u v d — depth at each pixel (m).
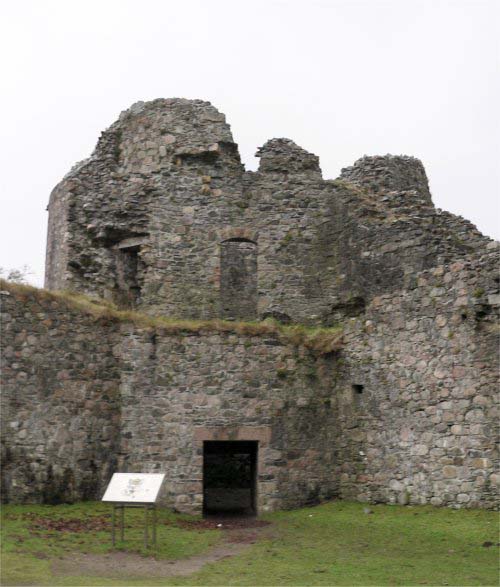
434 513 16.36
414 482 17.36
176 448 18.00
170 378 18.28
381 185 24.66
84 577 11.77
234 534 15.73
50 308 17.06
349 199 23.25
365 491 18.38
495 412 15.95
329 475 18.91
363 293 22.36
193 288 23.59
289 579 12.12
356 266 22.69
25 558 12.33
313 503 18.58
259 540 15.15
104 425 17.64
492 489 15.83
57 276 23.72
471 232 22.02
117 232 23.70
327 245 23.91
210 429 18.16
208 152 24.12
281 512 18.05
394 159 25.28
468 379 16.55
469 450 16.34
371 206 22.81
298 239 24.09
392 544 14.41
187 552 13.90
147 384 18.19
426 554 13.59
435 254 20.78
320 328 21.58
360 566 12.89
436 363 17.23
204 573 12.51
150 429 18.02
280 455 18.44
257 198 24.31
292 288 23.86
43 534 13.81
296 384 18.95
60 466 16.64
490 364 16.17
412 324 17.91
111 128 25.20
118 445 17.80
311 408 19.02
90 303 18.42
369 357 18.81
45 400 16.62
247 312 26.77
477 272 16.64
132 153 24.70
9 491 15.69
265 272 23.91
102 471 17.41
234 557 13.70
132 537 14.49
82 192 23.75
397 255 21.58
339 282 23.34
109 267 23.69
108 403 17.81
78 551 13.16
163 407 18.14
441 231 21.23
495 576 12.07
